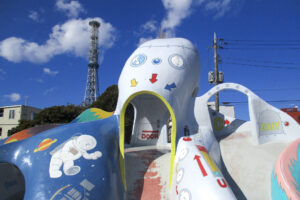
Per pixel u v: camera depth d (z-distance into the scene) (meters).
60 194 6.09
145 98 12.13
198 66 11.01
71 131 7.93
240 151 8.72
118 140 8.44
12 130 27.58
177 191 6.30
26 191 6.48
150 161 8.94
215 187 5.50
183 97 9.80
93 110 13.00
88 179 6.58
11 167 10.10
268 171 7.64
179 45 10.74
